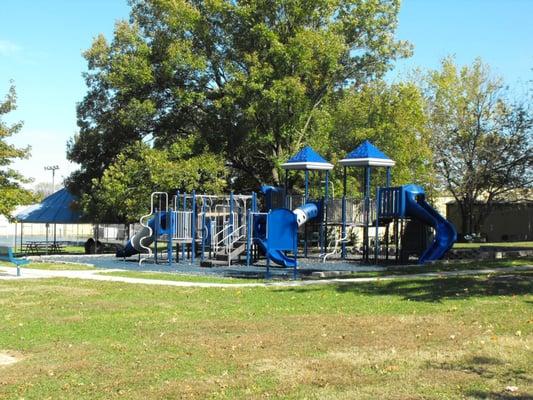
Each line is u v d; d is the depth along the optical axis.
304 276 20.06
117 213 34.66
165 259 28.69
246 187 40.34
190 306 13.33
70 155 39.00
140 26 36.91
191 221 26.67
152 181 30.73
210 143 35.09
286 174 29.81
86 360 8.35
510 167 44.69
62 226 74.44
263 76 32.28
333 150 36.72
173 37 34.09
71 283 17.97
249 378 7.36
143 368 7.90
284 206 29.28
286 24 33.97
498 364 7.79
